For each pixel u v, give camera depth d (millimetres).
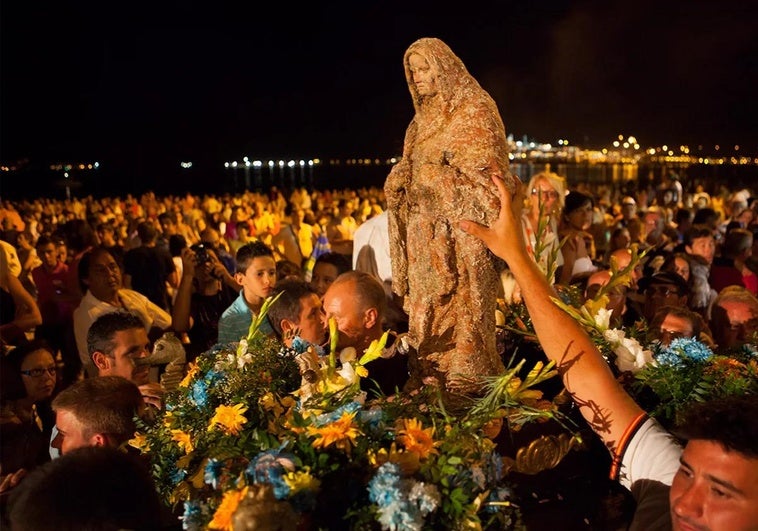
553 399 2812
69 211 23594
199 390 2557
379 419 2213
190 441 2459
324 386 2465
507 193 2539
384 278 5875
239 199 27047
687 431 1944
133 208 21844
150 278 7914
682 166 75750
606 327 2996
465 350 2719
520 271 2480
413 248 2814
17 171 59188
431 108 2855
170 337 3805
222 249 10250
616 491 2811
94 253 5805
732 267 7520
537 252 3152
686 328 3951
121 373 3787
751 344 3359
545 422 2664
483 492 2131
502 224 2508
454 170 2699
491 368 2744
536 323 2453
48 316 7449
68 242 11469
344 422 2102
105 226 14156
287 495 1942
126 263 7980
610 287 3211
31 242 12406
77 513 1935
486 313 2742
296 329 3912
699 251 7578
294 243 11688
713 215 10859
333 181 73688
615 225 13133
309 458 2078
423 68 2812
